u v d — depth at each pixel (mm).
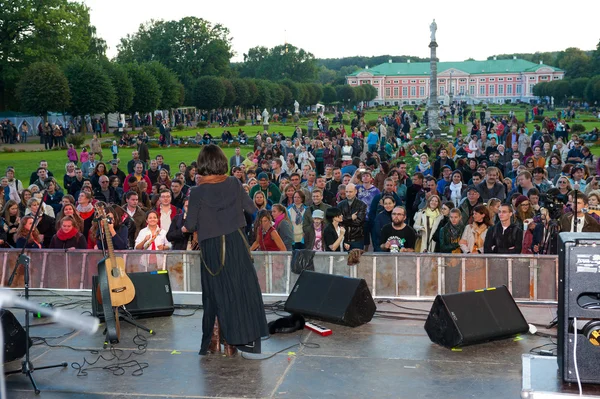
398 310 7352
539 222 8594
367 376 5438
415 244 9805
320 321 6910
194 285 8273
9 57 63500
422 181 13766
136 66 64375
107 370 5715
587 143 42531
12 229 11242
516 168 16953
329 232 9516
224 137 49031
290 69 153250
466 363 5699
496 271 7613
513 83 163875
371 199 12273
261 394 5113
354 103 138625
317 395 5066
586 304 4719
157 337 6566
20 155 40188
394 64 172500
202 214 5551
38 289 8555
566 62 164125
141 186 13258
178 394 5156
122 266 6699
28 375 5426
